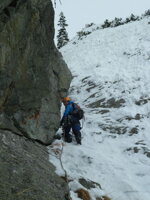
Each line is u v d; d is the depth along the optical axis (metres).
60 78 9.14
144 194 6.13
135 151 8.15
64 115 8.45
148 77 13.78
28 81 6.91
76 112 8.52
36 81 7.25
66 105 8.66
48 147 7.85
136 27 24.92
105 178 6.78
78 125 8.52
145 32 22.34
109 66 17.33
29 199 4.54
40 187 5.07
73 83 15.56
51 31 7.78
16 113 6.79
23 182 4.89
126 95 12.37
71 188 5.89
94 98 12.88
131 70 15.46
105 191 6.30
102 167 7.17
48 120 7.91
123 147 8.51
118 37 24.06
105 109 11.52
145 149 8.16
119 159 7.87
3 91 6.02
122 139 9.11
